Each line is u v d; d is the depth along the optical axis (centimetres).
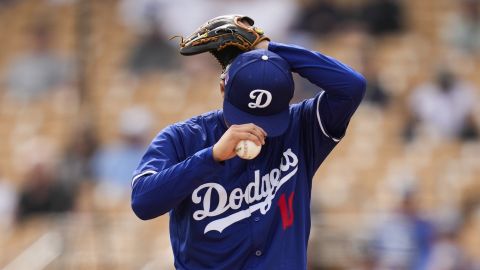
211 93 5262
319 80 1438
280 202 1444
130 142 4575
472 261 3800
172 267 3781
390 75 5203
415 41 5453
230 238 1429
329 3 5341
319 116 1477
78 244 3791
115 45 5722
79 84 3888
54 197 4069
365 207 4272
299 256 1443
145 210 1381
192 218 1430
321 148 1498
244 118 1417
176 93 5281
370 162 4647
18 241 4206
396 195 4034
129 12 5788
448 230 3712
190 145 1459
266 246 1438
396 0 5472
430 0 5722
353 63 5038
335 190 4438
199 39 1452
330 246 3459
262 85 1398
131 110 5047
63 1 6169
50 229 4056
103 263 3772
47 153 4831
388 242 3603
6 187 4819
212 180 1422
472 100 4909
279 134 1417
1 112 5450
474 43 5459
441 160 4606
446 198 4362
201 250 1438
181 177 1355
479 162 4559
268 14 5291
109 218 4097
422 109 4781
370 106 4912
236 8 5381
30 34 5938
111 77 5469
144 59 5484
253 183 1435
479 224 4162
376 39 5450
